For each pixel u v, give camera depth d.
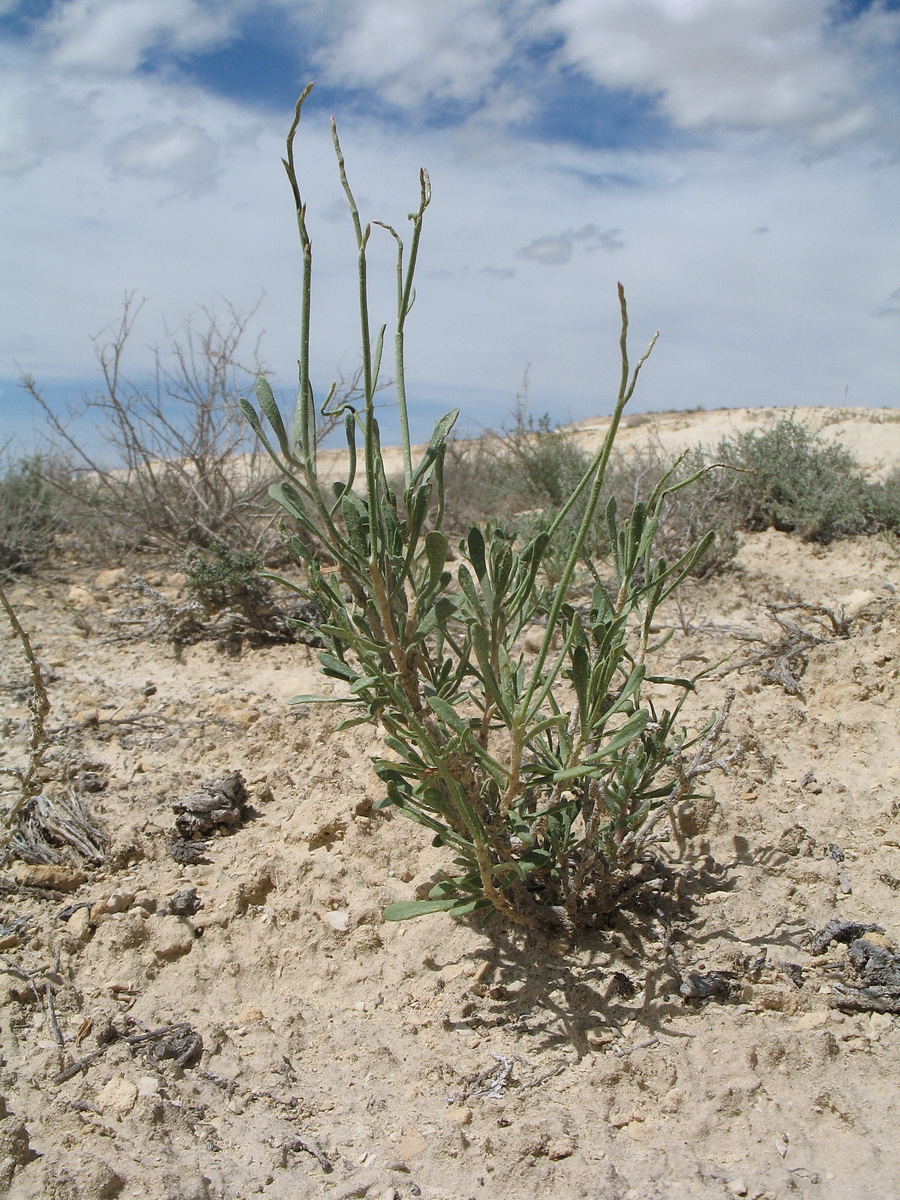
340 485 2.31
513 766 2.19
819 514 7.16
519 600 2.33
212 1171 2.00
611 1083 2.23
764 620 5.31
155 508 6.95
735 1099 2.13
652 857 2.98
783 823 3.22
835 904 2.83
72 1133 2.02
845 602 5.50
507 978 2.62
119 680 4.82
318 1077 2.33
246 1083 2.29
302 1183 1.99
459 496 9.43
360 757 3.80
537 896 2.83
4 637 5.46
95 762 3.84
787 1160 1.98
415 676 2.34
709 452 9.44
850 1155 1.98
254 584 5.38
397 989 2.63
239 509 7.00
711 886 2.91
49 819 3.26
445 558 2.14
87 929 2.77
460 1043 2.42
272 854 3.16
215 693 4.59
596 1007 2.48
